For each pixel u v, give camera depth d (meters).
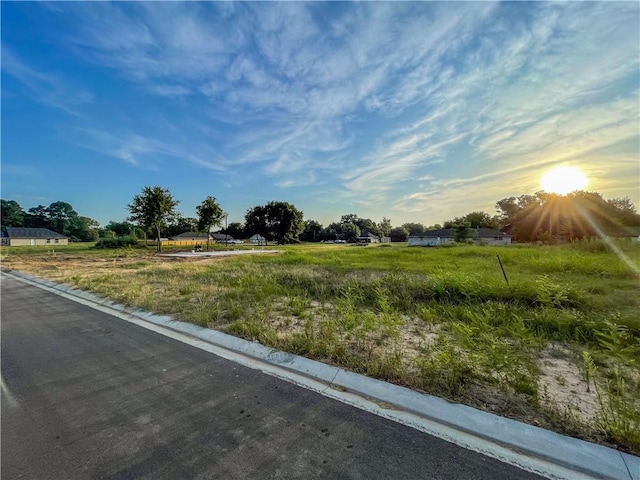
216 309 5.86
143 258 22.88
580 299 5.50
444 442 2.15
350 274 9.51
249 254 26.22
